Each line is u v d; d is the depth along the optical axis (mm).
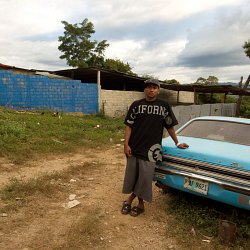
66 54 40281
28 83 15125
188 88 21812
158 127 3941
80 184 5422
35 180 5258
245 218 4023
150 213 4281
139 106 3969
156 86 3898
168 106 4004
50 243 3340
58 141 8875
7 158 6730
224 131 4680
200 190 3811
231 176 3561
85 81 25016
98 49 40938
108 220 3994
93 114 17328
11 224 3727
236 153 3809
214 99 33906
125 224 3906
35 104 15406
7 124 9539
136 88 27406
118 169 6578
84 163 6797
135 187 4086
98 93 17938
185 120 15266
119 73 19500
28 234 3520
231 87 19812
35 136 9125
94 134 10609
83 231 3592
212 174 3701
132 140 4020
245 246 3389
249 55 28531
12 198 4473
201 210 4168
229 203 3635
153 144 3938
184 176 3951
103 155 7941
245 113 29203
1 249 3176
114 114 19047
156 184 4691
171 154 4105
